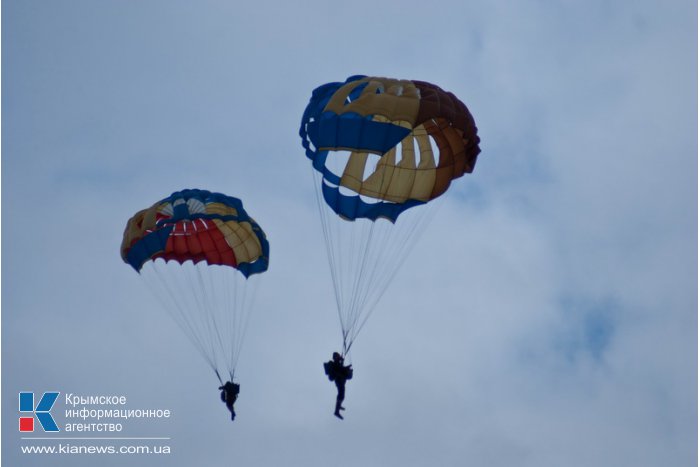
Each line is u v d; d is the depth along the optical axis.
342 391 89.44
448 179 96.75
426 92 94.12
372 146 91.56
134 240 102.25
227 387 100.25
